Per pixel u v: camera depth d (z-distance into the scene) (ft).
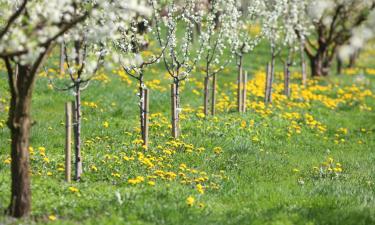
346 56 162.09
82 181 44.60
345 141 72.74
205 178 46.32
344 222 37.32
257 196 43.16
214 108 75.82
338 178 51.88
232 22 70.49
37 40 29.32
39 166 47.32
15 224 32.76
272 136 68.54
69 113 44.09
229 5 69.51
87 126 66.18
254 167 53.67
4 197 37.40
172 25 59.11
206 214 37.32
